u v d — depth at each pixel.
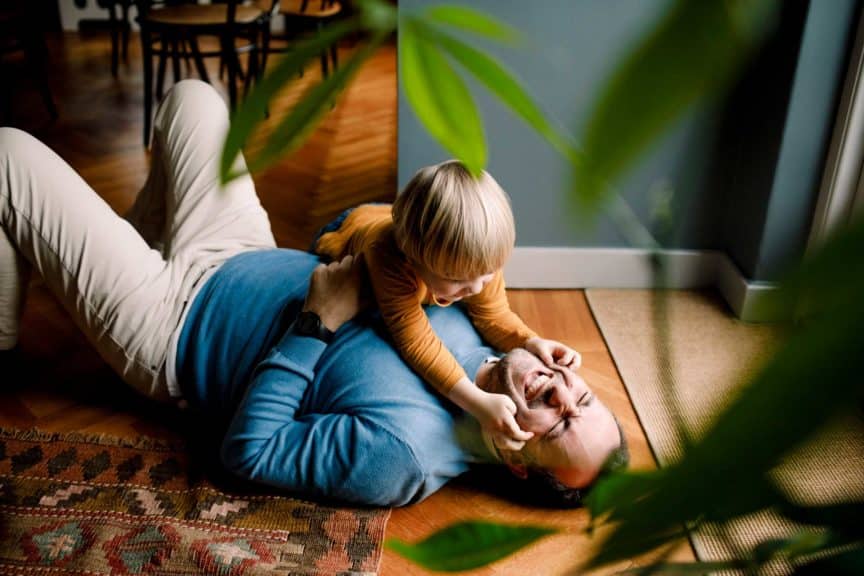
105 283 1.47
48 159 1.48
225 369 1.48
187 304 1.51
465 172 1.17
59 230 1.46
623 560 0.25
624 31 1.83
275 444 1.34
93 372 1.74
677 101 0.15
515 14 1.82
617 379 1.76
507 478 1.49
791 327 0.16
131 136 3.25
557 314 2.03
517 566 1.29
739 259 2.02
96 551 1.27
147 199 1.80
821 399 0.15
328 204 2.63
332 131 3.38
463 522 0.32
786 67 1.78
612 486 0.28
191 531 1.32
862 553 0.24
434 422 1.34
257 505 1.38
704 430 0.18
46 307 1.97
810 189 1.84
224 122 1.68
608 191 0.17
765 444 0.16
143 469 1.46
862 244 0.14
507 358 1.34
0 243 1.51
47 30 5.03
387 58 4.54
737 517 0.24
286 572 1.25
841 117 1.73
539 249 2.10
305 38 0.20
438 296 1.28
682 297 2.09
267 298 1.48
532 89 1.88
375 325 1.41
